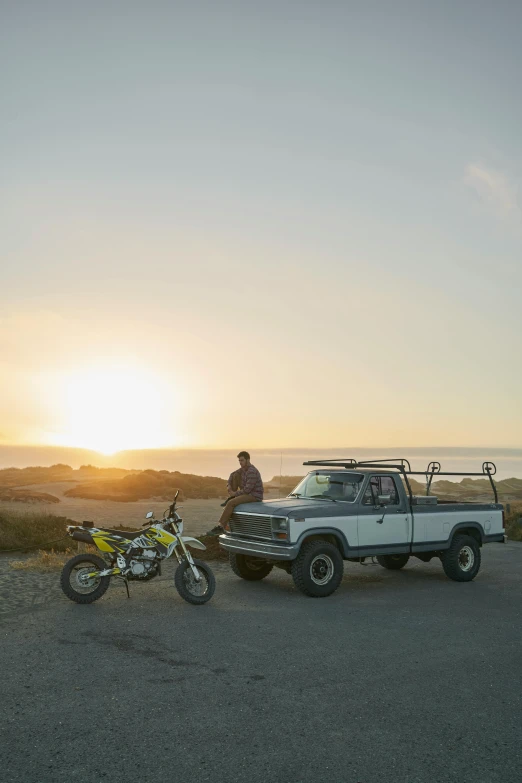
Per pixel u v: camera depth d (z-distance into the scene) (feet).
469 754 15.39
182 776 14.01
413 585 38.68
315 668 21.67
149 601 31.35
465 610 31.35
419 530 38.58
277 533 33.99
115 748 15.29
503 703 18.76
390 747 15.69
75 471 225.15
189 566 31.42
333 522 35.01
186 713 17.51
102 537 30.73
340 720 17.29
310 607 31.32
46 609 29.14
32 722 16.67
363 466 38.32
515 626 28.07
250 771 14.32
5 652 22.58
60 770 14.16
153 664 21.63
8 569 38.70
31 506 107.04
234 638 25.11
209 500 140.36
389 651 23.86
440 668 21.95
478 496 140.67
